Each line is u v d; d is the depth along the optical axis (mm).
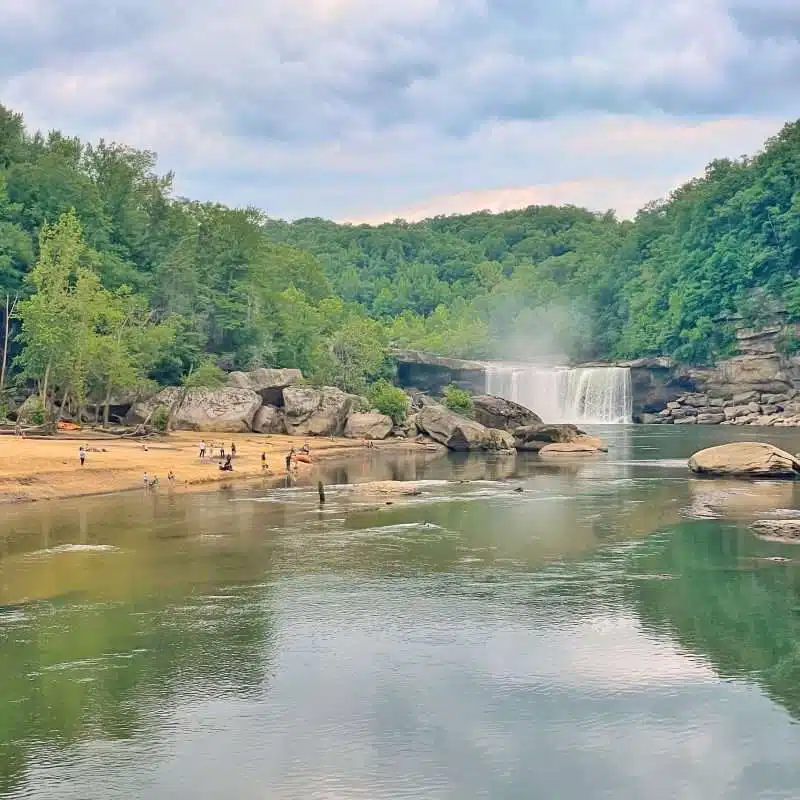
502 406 127250
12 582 38406
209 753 22672
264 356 140750
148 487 68000
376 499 62875
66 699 25906
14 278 109625
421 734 23734
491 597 36312
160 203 137875
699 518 54750
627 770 21797
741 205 196750
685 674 27797
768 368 174750
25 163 119500
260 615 33844
